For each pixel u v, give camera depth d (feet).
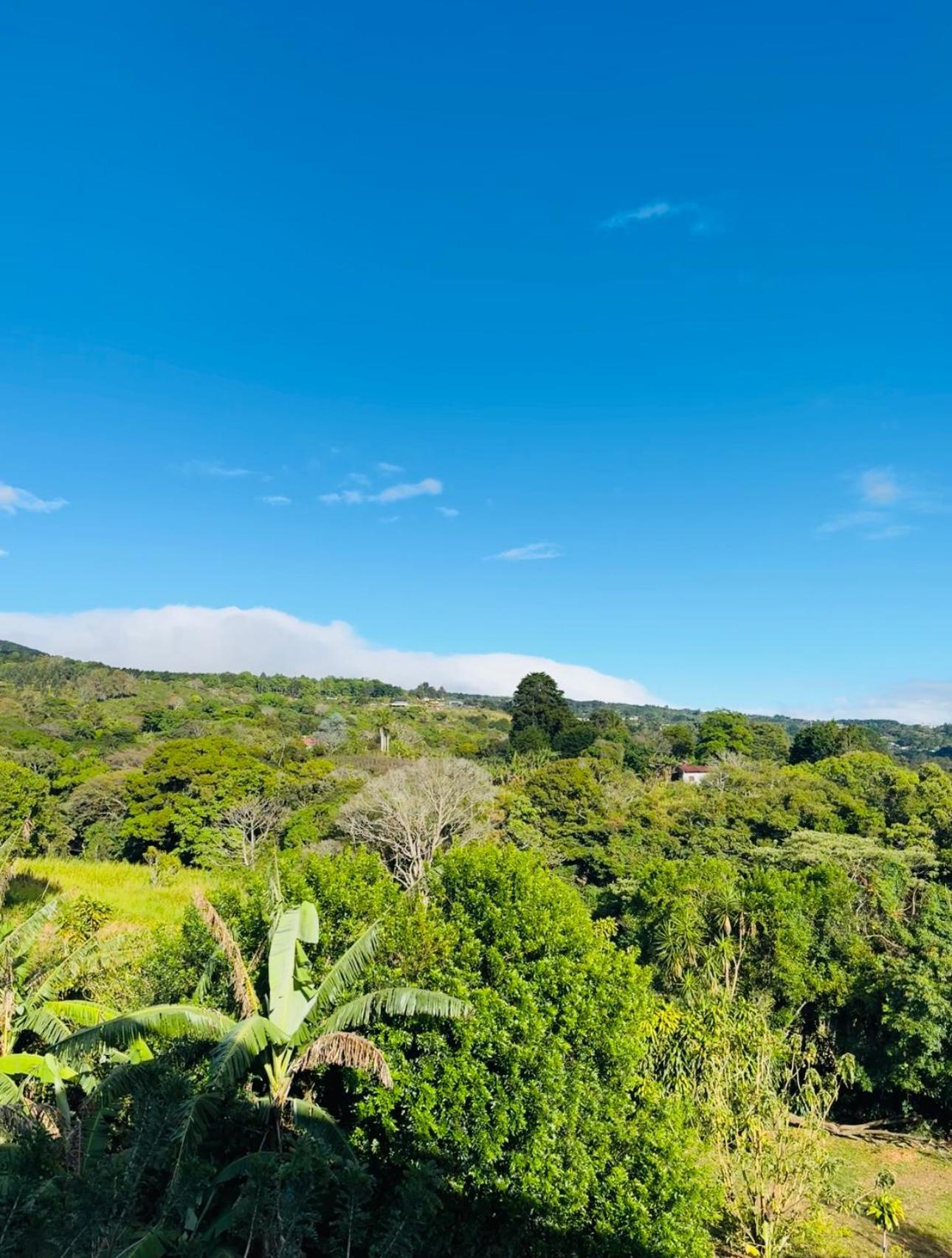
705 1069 43.80
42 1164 20.27
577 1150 34.71
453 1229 33.71
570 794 160.04
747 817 149.18
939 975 70.38
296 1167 21.80
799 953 76.89
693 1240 34.91
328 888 44.88
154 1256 21.59
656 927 85.10
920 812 151.84
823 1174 41.19
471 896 45.09
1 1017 40.83
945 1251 49.62
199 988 40.93
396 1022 37.37
